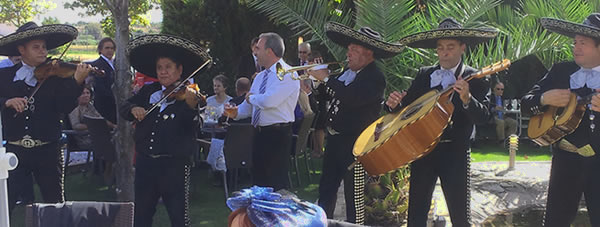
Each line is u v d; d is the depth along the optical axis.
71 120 6.74
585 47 3.45
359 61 4.31
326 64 4.39
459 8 5.45
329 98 4.73
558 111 3.59
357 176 4.38
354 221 4.43
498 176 7.05
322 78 4.49
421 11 6.10
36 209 2.59
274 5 5.80
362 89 4.19
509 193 6.33
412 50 5.18
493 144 10.41
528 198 6.13
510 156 7.55
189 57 4.00
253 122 4.90
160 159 3.88
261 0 5.98
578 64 3.56
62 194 4.32
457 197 3.81
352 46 4.31
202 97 3.88
